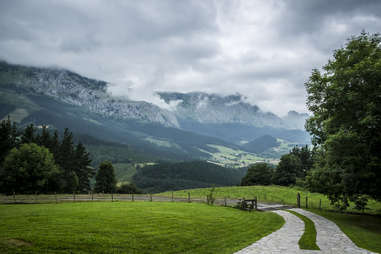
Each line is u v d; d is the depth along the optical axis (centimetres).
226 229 2159
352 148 2558
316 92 2958
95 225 1872
